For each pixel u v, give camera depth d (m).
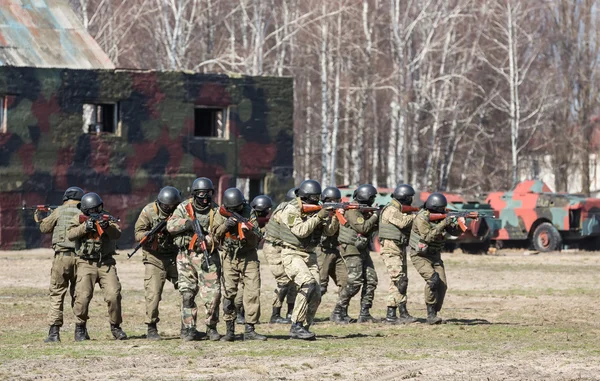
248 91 105.25
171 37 136.88
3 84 95.62
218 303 35.31
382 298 55.69
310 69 151.38
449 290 60.66
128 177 100.19
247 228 34.97
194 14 147.00
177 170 102.00
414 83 144.00
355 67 152.88
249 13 161.62
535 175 181.12
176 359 30.88
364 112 147.75
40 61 102.94
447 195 97.50
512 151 153.25
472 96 157.38
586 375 28.12
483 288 62.00
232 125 104.56
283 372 28.47
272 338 36.62
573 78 168.00
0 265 77.06
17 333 39.22
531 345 34.62
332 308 49.84
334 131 141.62
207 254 34.81
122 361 30.39
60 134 97.88
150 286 36.12
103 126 104.81
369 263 43.41
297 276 35.50
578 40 167.88
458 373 28.36
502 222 99.31
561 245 98.00
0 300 52.75
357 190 42.59
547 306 51.00
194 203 35.00
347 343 34.97
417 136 144.38
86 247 35.31
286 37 135.75
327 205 35.16
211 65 148.88
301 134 163.00
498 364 29.97
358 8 152.00
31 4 109.44
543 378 27.58
